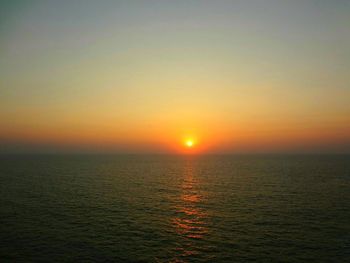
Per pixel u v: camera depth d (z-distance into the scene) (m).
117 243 29.61
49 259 25.56
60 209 43.94
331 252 27.23
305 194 57.19
